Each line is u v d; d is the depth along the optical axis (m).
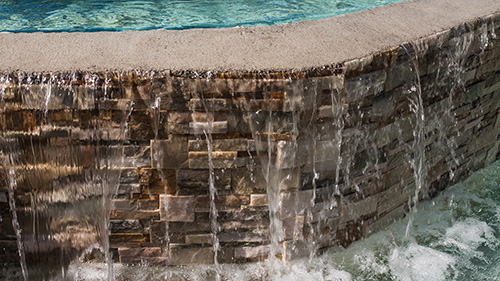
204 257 3.07
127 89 2.53
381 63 2.80
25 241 2.92
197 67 2.55
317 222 3.07
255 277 3.04
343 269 3.14
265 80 2.54
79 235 2.93
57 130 2.62
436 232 3.46
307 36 2.96
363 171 3.08
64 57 2.64
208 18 4.12
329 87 2.65
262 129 2.68
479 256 3.29
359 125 2.89
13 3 4.54
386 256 3.24
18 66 2.55
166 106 2.58
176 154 2.72
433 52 3.08
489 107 3.78
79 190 2.79
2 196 2.80
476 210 3.67
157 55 2.68
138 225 2.94
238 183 2.83
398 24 3.18
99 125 2.62
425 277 3.12
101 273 3.02
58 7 4.45
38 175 2.74
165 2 4.60
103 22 4.05
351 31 3.04
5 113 2.56
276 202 2.91
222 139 2.69
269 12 4.28
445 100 3.38
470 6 3.52
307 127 2.73
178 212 2.90
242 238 3.02
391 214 3.43
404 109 3.08
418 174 3.43
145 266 3.08
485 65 3.53
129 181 2.79
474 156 3.93
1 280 2.99
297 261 3.14
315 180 2.93
